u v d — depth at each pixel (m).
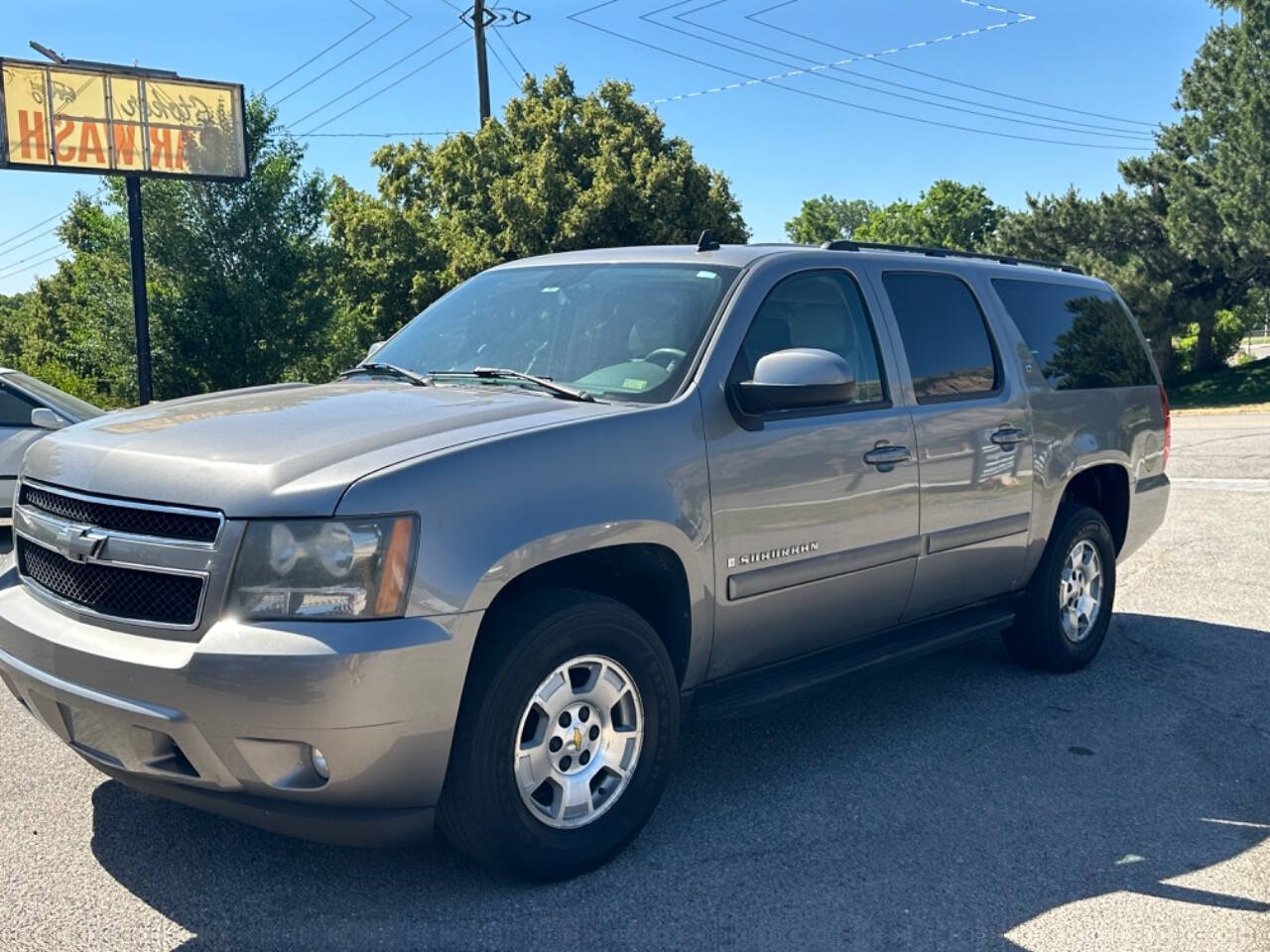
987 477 5.07
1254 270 36.03
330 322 25.05
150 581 3.20
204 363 23.70
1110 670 5.95
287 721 2.97
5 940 3.15
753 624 4.10
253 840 3.79
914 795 4.27
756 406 3.93
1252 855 3.82
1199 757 4.73
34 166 17.28
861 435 4.43
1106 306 6.38
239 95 19.09
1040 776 4.48
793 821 4.02
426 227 34.91
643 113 32.69
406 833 3.23
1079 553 5.86
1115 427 6.03
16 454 9.48
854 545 4.41
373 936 3.20
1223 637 6.61
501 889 3.48
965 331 5.21
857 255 4.83
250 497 3.09
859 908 3.41
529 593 3.48
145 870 3.58
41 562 3.59
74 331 25.97
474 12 32.16
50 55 17.47
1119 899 3.49
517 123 33.03
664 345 4.11
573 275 4.70
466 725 3.24
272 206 23.81
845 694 5.52
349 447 3.29
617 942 3.19
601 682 3.57
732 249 4.59
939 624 5.19
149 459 3.33
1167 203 38.28
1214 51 36.44
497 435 3.40
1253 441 16.77
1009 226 41.28
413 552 3.10
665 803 4.17
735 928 3.28
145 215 23.27
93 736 3.34
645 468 3.67
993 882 3.60
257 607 3.04
